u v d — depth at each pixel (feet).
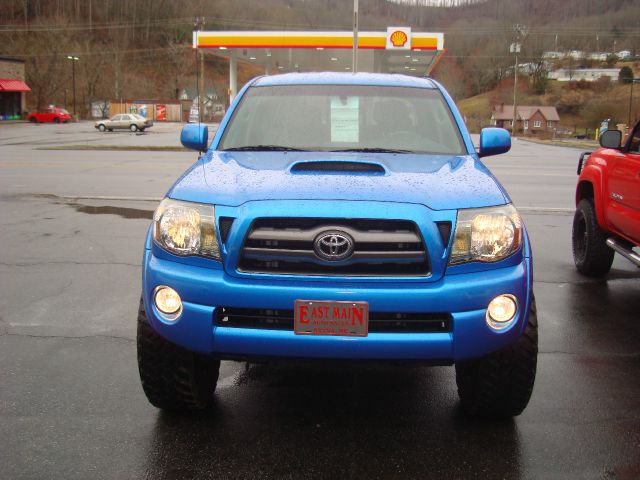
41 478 9.27
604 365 13.91
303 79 15.42
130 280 20.61
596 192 20.34
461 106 421.18
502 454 10.02
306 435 10.62
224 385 12.69
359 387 12.63
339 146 13.28
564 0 453.99
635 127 18.33
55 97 289.94
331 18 341.00
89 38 368.89
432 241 9.54
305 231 9.55
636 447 10.29
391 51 131.03
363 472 9.48
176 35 426.51
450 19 446.60
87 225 30.27
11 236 27.55
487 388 10.45
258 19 355.56
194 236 9.87
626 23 438.40
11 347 14.62
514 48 299.79
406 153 13.02
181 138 14.52
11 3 390.42
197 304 9.63
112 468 9.56
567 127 362.94
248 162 11.94
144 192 42.01
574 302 18.81
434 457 9.93
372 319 9.48
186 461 9.77
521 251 10.14
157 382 10.60
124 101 285.43
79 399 11.93
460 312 9.47
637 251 18.76
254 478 9.32
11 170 56.18
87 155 76.69
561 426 10.99
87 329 15.93
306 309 9.34
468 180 10.91
